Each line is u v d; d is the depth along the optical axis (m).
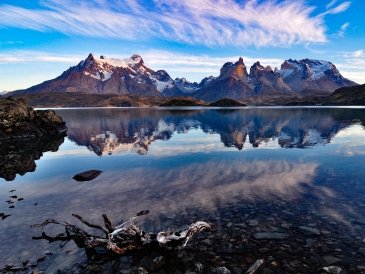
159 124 79.31
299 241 11.81
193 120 94.31
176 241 11.26
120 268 10.46
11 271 10.30
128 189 19.50
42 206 16.80
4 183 22.33
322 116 98.38
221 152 32.38
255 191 18.16
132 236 11.59
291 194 17.41
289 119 86.94
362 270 9.78
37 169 27.02
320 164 25.09
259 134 49.44
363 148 32.91
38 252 11.60
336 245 11.39
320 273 9.73
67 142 46.91
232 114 132.38
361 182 19.50
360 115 101.75
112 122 92.62
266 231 12.73
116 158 31.06
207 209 15.44
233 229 13.03
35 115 61.03
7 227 13.94
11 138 53.03
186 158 29.44
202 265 10.38
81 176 22.83
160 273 10.16
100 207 16.28
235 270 10.06
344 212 14.49
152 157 30.66
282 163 25.83
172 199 17.16
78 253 11.52
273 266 10.20
